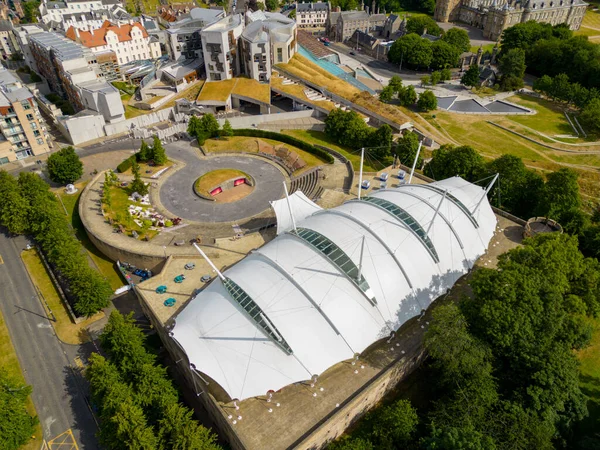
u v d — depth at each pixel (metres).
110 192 105.81
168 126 141.88
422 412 61.12
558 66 188.88
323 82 160.75
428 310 71.12
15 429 56.34
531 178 99.50
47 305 80.38
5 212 91.31
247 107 157.38
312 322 59.59
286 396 56.88
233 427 52.88
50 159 105.56
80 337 74.44
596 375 68.88
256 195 110.88
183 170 120.31
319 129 143.62
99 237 90.00
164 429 53.12
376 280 65.44
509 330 58.34
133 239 90.44
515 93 181.88
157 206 105.19
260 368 55.53
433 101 160.00
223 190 113.44
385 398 63.50
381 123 144.38
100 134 135.75
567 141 142.75
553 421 56.03
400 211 76.44
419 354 65.31
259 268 65.88
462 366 56.81
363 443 52.78
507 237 88.81
